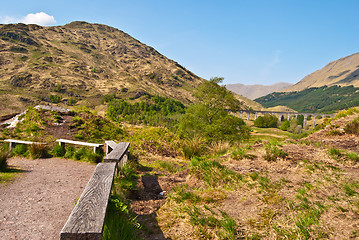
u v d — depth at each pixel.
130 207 3.20
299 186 3.59
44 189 3.96
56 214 2.98
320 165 4.46
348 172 4.00
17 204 3.23
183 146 8.93
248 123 168.50
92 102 177.12
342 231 2.27
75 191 3.95
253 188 3.70
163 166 6.42
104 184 2.28
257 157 5.35
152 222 2.86
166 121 103.06
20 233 2.45
